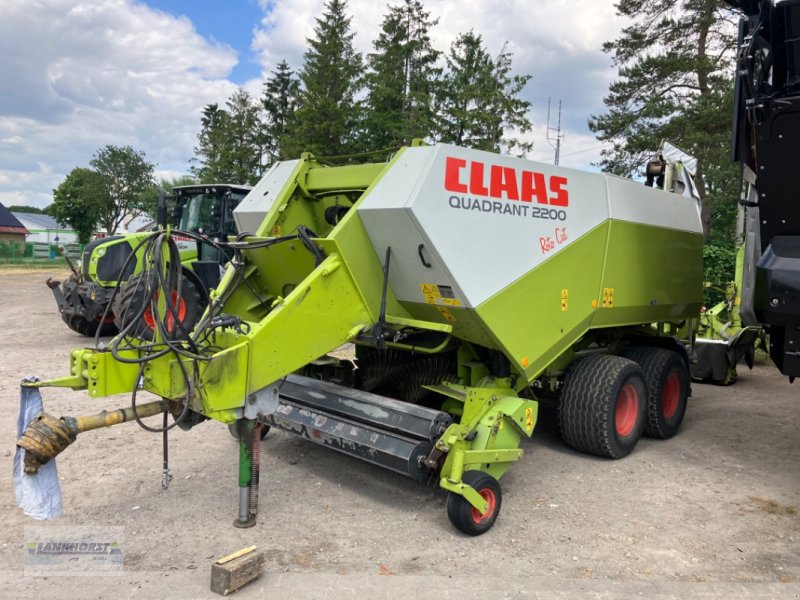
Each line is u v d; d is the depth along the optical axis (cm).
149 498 456
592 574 363
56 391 769
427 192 404
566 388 559
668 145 768
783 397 841
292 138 3609
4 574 348
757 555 391
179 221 1153
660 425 622
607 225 539
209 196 1126
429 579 353
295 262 476
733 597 339
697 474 536
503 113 3462
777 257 440
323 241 422
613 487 502
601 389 541
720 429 680
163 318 405
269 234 499
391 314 468
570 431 557
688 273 673
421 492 482
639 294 591
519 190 463
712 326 966
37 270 3994
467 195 427
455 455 405
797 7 426
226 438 595
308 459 548
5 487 469
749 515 453
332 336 425
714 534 421
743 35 466
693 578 361
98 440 586
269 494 471
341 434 456
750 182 483
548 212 485
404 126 3228
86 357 380
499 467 447
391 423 441
